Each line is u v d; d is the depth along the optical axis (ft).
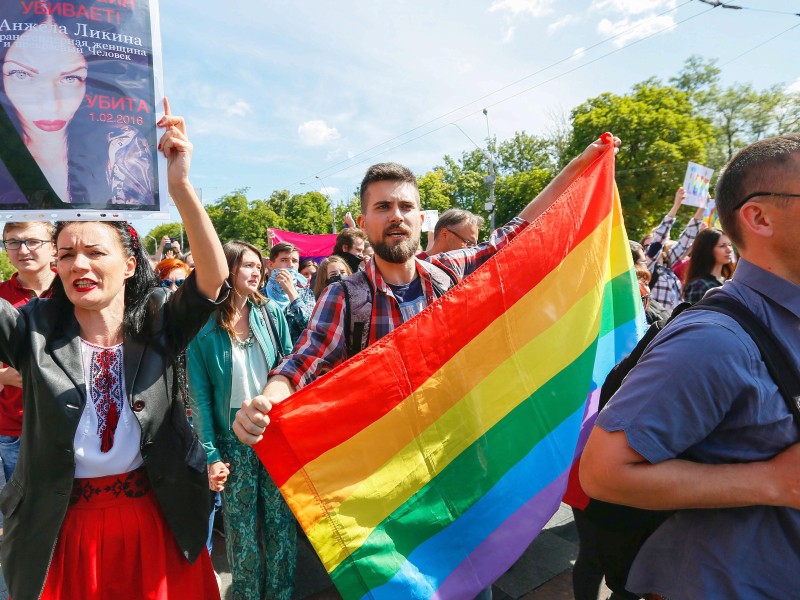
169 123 4.82
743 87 94.38
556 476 5.81
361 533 4.84
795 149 3.57
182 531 5.17
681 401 3.41
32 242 9.39
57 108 4.47
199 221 4.96
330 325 5.96
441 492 5.25
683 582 3.72
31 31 4.39
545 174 130.52
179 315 5.35
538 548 10.08
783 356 3.44
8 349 4.80
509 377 5.77
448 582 5.11
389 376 5.10
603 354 7.07
